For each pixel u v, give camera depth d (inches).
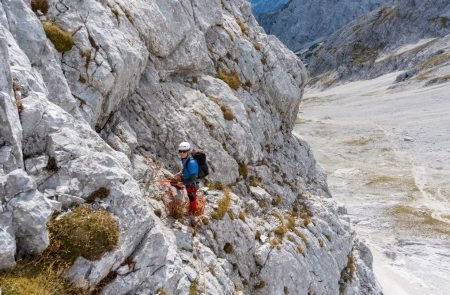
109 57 613.3
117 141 641.0
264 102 1141.7
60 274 385.4
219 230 702.5
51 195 411.2
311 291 869.8
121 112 703.7
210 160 802.8
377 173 3442.4
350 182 3267.7
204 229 671.8
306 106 7800.2
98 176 442.9
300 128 5393.7
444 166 3437.5
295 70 1298.0
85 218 414.3
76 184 429.1
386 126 4859.7
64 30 583.8
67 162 433.4
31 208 368.2
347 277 1061.8
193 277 539.8
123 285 430.0
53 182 419.8
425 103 5610.2
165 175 687.1
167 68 830.5
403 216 2504.9
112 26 648.4
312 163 1327.5
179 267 512.4
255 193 910.4
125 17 693.3
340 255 1063.6
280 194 1017.5
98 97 595.2
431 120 4717.0
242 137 909.2
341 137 4766.2
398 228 2346.2
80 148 451.5
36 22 527.8
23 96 437.7
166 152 738.8
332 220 1112.8
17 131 395.9
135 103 732.7
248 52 1108.5
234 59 1061.1
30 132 427.8
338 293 970.1
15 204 362.6
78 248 401.1
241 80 1063.0
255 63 1122.0
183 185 657.0
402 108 5629.9
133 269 444.5
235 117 916.0
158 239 476.1
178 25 858.1
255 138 1018.1
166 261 483.8
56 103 519.2
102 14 641.0
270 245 814.5
